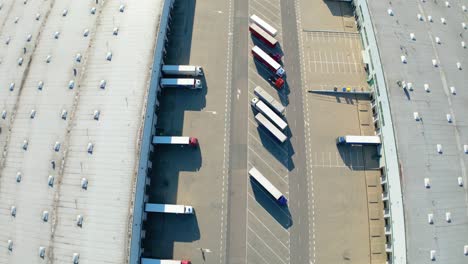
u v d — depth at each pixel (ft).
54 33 256.52
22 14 270.67
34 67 247.50
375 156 247.50
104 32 251.39
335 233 230.89
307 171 244.22
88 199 211.20
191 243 228.84
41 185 217.77
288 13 290.97
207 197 238.07
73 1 267.80
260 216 233.96
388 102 232.32
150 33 247.70
